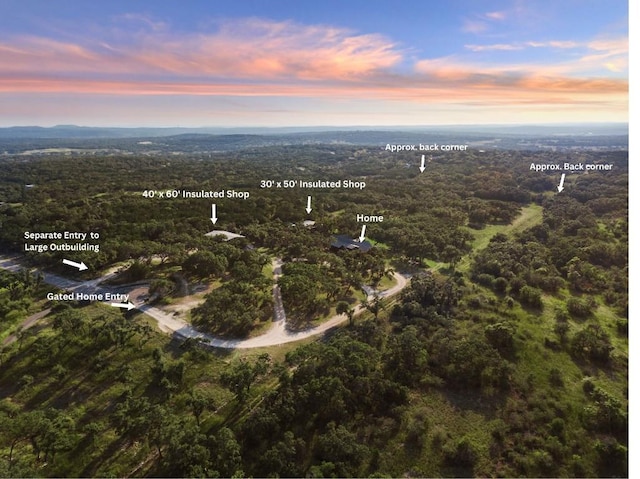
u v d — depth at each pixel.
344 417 47.09
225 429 44.03
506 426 45.19
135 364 59.78
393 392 50.12
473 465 40.81
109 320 68.56
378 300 76.31
